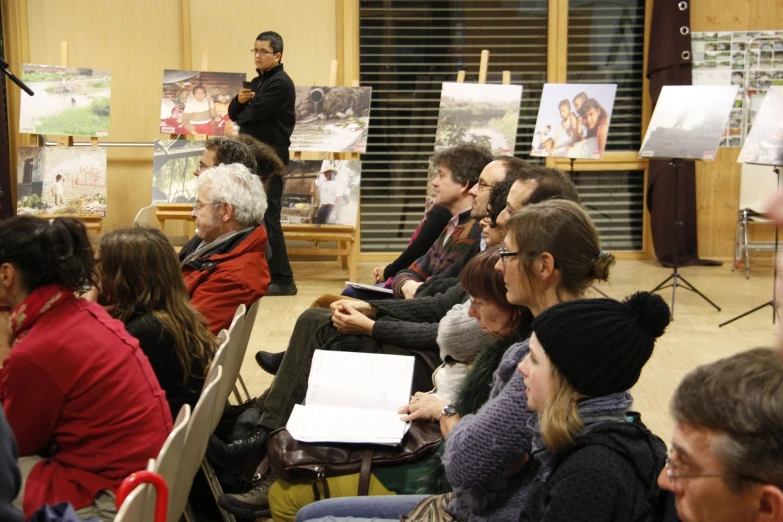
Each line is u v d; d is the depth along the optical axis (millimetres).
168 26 6578
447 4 6691
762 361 1033
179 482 1833
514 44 6758
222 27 6578
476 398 1893
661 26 6441
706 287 5898
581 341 1361
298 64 6648
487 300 1899
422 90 6812
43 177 6191
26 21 6438
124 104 6625
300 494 2178
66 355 1821
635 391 3822
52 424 1859
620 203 6953
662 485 1142
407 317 2645
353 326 2562
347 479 2162
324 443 2150
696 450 1042
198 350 2316
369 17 6680
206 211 2955
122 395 1871
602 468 1291
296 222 6027
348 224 6035
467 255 2924
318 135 6141
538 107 6863
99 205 6266
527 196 2184
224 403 2602
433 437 2145
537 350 1421
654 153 5430
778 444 979
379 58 6746
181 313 2299
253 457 2625
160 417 1946
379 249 6973
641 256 6926
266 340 4625
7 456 1345
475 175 3250
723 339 4645
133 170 6711
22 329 1855
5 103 6539
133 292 2262
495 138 6230
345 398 2291
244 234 2986
